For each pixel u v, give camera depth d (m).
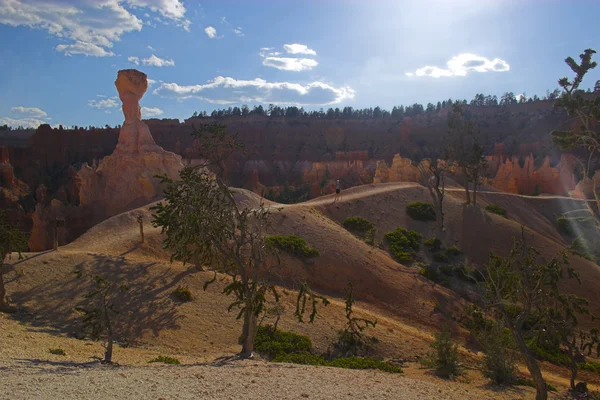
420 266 59.12
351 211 70.69
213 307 36.56
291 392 16.78
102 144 166.62
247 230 26.94
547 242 66.25
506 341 32.34
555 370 38.94
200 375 18.19
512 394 27.91
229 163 136.62
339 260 52.06
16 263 37.44
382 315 45.50
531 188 109.56
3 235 32.56
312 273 49.47
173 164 69.56
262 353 31.31
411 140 194.75
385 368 31.34
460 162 76.69
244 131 197.50
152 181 66.06
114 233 49.97
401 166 98.19
